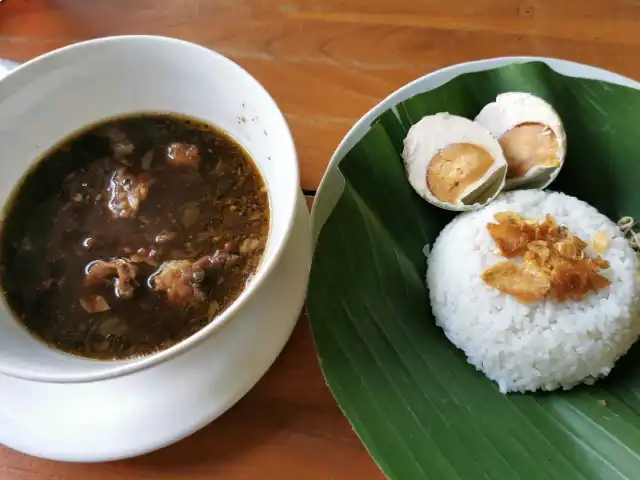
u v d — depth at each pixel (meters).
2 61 0.33
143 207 0.25
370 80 0.31
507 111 0.28
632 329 0.25
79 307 0.23
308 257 0.24
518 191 0.28
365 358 0.24
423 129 0.28
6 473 0.23
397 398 0.23
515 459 0.22
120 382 0.22
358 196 0.27
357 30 0.33
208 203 0.25
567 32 0.32
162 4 0.34
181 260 0.24
